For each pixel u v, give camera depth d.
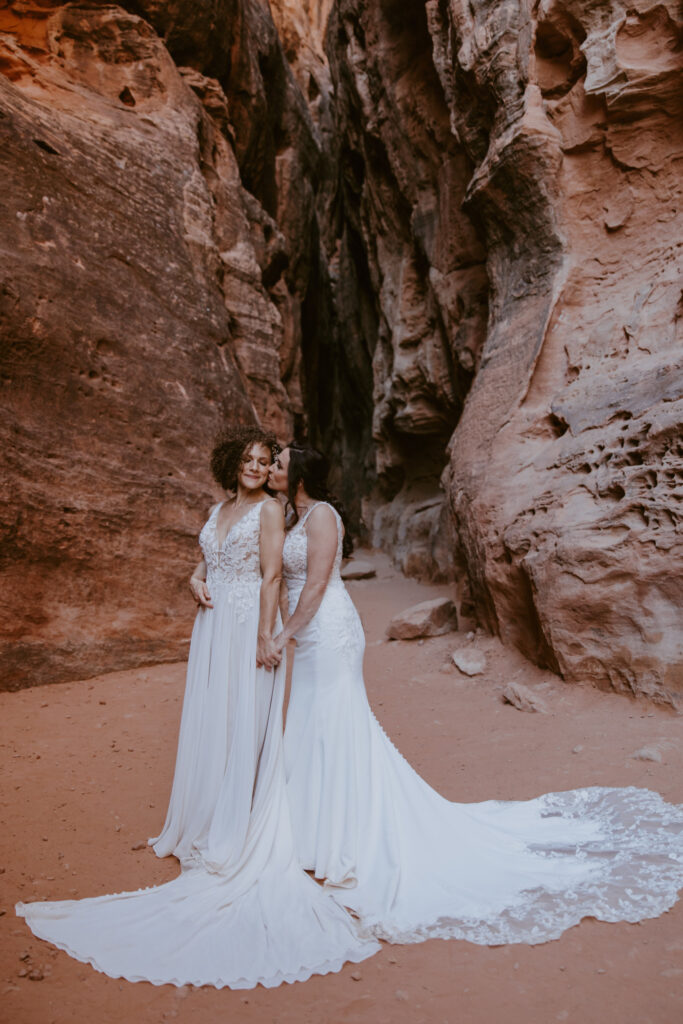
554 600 5.88
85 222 8.02
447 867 3.30
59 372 7.30
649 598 5.41
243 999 2.53
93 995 2.56
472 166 10.69
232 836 3.29
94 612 7.07
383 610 10.41
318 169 21.34
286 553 3.54
